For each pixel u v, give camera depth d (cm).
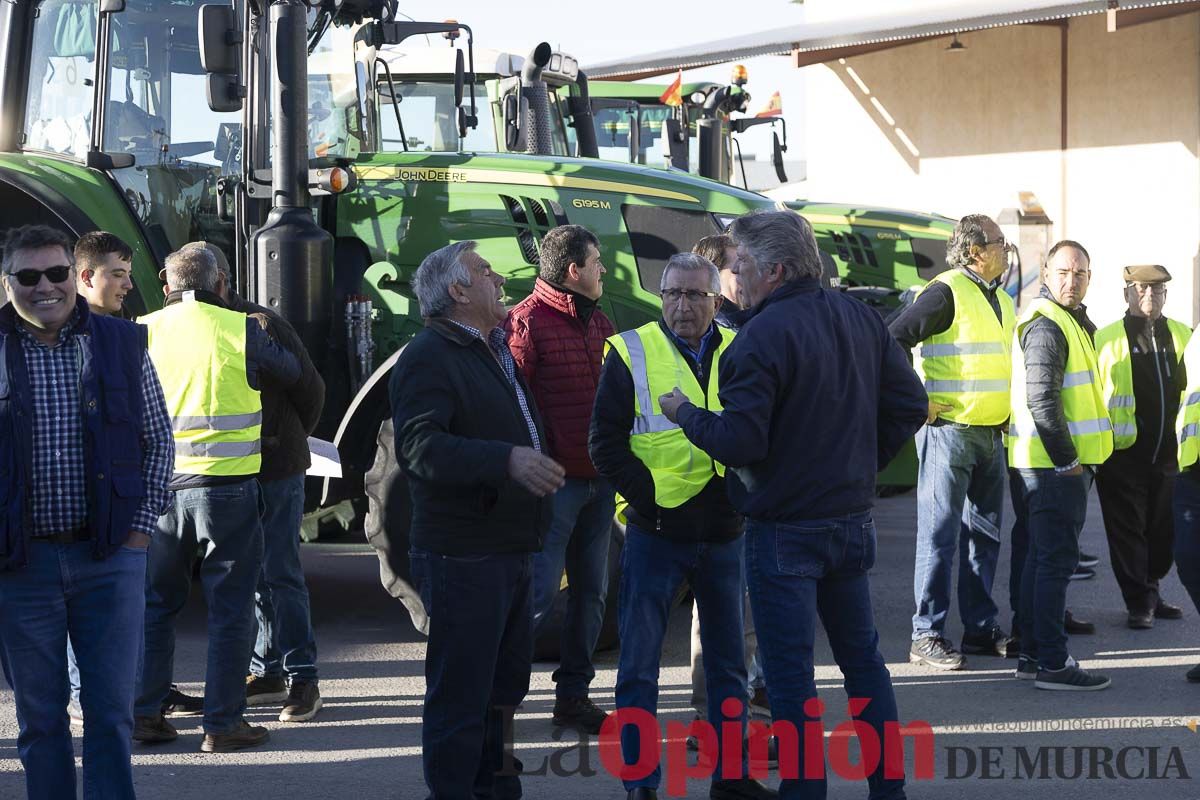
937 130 1939
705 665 459
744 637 499
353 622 718
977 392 618
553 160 742
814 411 400
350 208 741
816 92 2088
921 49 1941
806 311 404
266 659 577
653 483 445
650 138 1523
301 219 660
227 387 496
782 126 1528
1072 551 585
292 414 543
